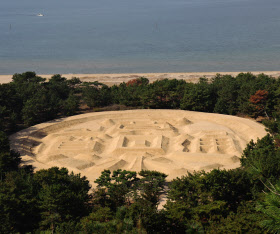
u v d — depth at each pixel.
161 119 118.56
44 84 146.38
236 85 126.50
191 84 133.75
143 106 132.12
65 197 53.50
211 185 56.47
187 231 42.41
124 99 134.00
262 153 66.38
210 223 46.34
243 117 121.81
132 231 41.81
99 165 85.31
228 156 87.56
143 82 156.88
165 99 133.75
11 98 118.00
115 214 51.94
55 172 64.94
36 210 55.03
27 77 152.88
